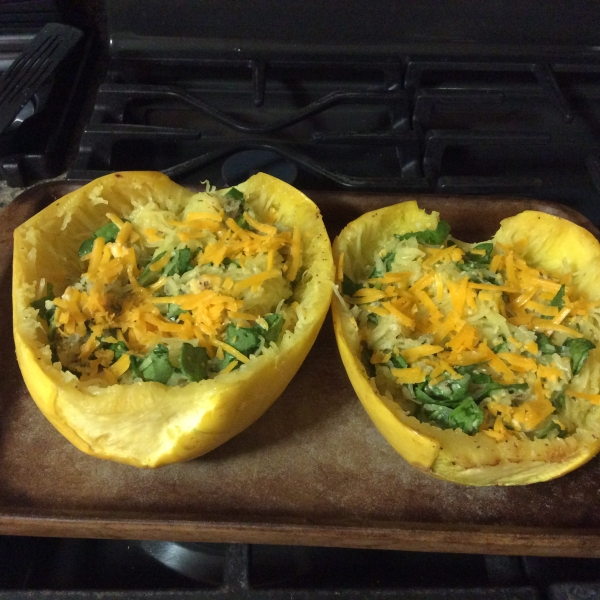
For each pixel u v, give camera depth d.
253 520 0.31
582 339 0.34
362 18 0.47
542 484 0.33
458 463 0.30
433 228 0.38
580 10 0.47
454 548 0.31
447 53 0.48
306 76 0.48
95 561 0.32
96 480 0.32
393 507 0.32
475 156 0.46
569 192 0.45
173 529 0.30
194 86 0.48
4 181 0.43
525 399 0.32
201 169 0.42
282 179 0.41
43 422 0.33
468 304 0.34
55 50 0.45
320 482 0.32
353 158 0.45
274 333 0.32
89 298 0.32
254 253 0.34
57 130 0.44
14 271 0.33
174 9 0.46
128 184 0.36
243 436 0.34
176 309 0.33
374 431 0.34
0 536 0.32
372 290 0.35
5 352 0.35
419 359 0.33
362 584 0.31
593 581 0.31
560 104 0.44
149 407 0.29
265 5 0.46
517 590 0.30
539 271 0.36
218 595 0.29
